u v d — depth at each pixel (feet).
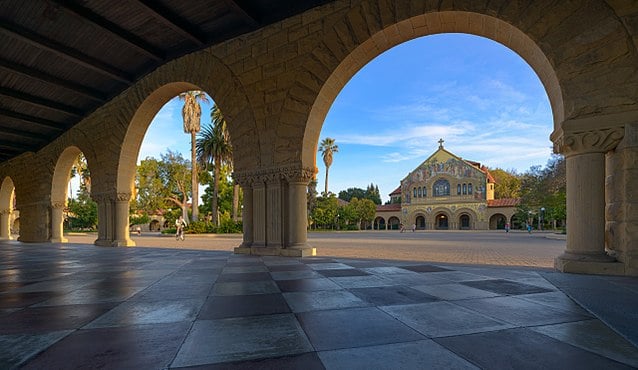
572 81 18.92
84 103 50.47
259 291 14.51
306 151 29.35
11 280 18.17
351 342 8.43
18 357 7.57
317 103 28.50
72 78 42.78
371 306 11.84
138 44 34.99
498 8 21.03
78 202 172.24
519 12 20.40
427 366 7.02
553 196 96.48
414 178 197.77
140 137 46.93
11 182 82.33
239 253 32.01
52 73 40.70
